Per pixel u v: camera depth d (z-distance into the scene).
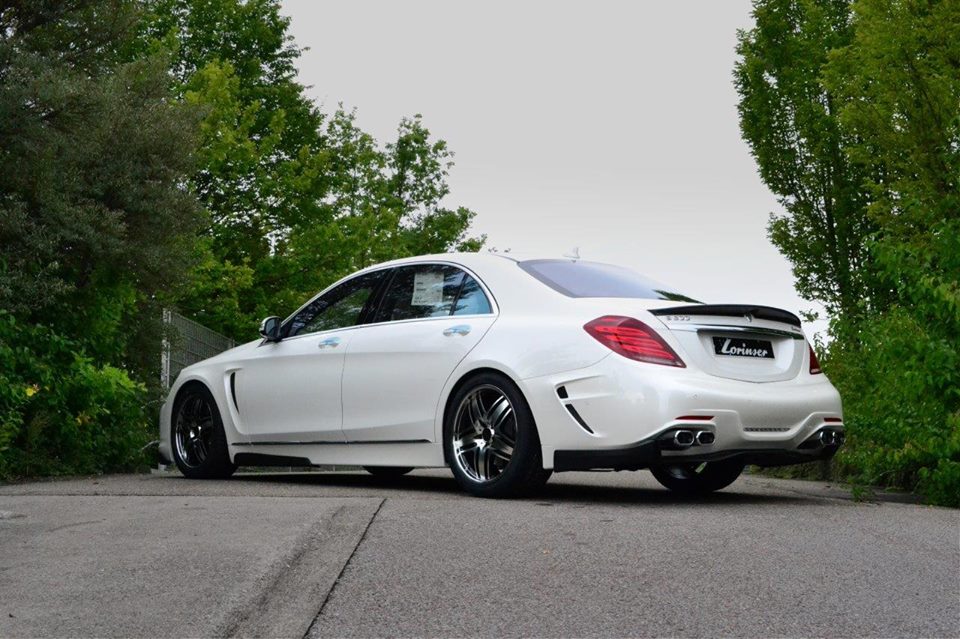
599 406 5.64
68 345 8.71
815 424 5.97
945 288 6.56
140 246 9.65
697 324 5.77
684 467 7.09
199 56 26.95
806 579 3.72
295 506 5.23
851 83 14.99
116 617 3.06
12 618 3.05
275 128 23.84
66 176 9.13
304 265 25.08
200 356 13.21
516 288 6.34
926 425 6.70
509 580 3.63
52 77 8.82
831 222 20.38
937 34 13.53
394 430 6.63
